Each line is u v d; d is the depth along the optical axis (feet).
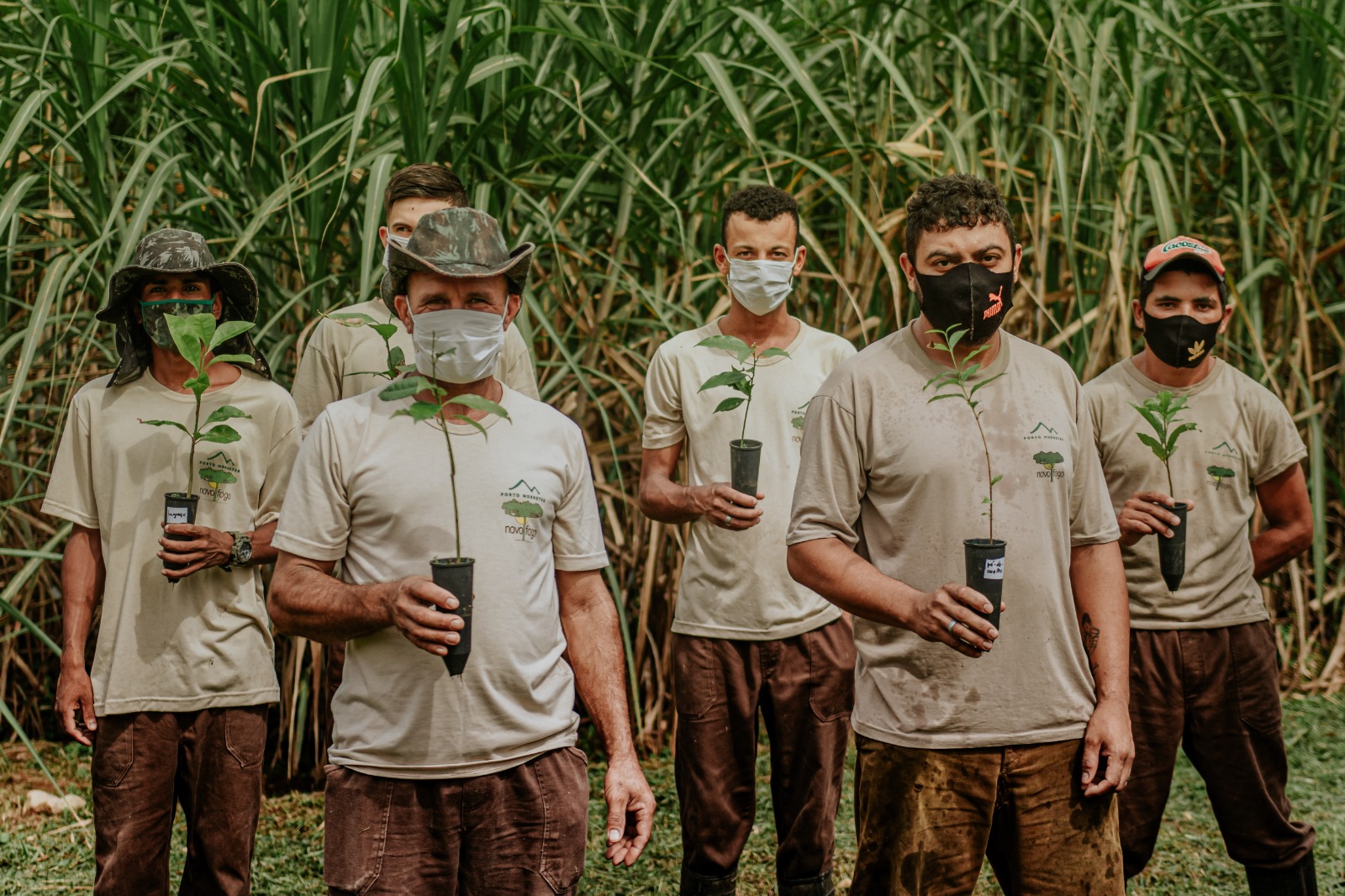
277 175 14.14
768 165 15.69
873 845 7.68
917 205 7.67
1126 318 15.43
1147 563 10.12
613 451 14.05
